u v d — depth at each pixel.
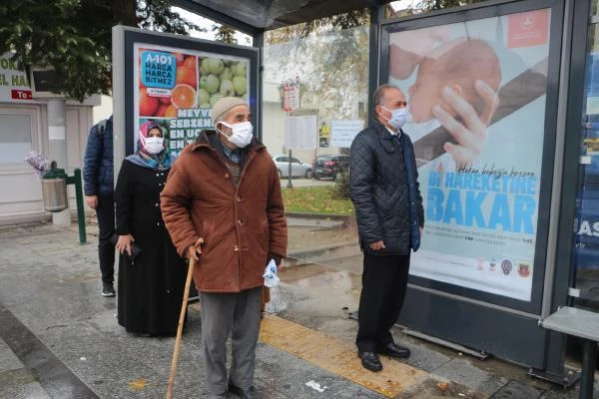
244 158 2.78
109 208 4.72
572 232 3.11
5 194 8.30
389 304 3.47
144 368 3.40
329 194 5.19
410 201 3.29
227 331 2.86
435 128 3.67
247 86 4.70
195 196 2.75
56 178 7.04
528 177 3.26
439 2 4.19
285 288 5.05
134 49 3.95
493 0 3.31
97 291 5.02
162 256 3.77
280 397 3.03
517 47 3.25
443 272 3.69
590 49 3.01
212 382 2.89
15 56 5.46
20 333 3.99
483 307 3.48
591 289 3.15
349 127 4.88
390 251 3.23
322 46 4.98
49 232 7.90
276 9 4.70
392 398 3.03
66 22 5.14
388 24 3.87
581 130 3.04
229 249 2.72
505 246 3.38
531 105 3.22
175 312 3.83
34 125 8.43
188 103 4.30
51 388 3.14
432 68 3.66
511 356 3.38
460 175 3.57
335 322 4.18
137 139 4.03
